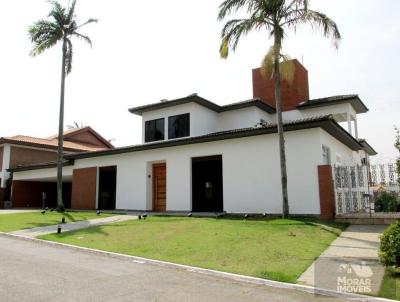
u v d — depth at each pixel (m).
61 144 22.30
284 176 13.98
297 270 7.24
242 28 14.37
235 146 17.09
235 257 8.48
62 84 22.61
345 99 21.50
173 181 19.09
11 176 29.98
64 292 5.79
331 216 14.04
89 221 16.30
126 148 20.59
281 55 14.66
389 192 16.66
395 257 6.71
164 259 8.44
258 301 5.52
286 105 24.05
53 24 22.58
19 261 8.36
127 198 21.08
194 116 21.92
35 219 17.25
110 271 7.42
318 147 14.80
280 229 11.79
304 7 13.77
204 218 15.46
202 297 5.67
